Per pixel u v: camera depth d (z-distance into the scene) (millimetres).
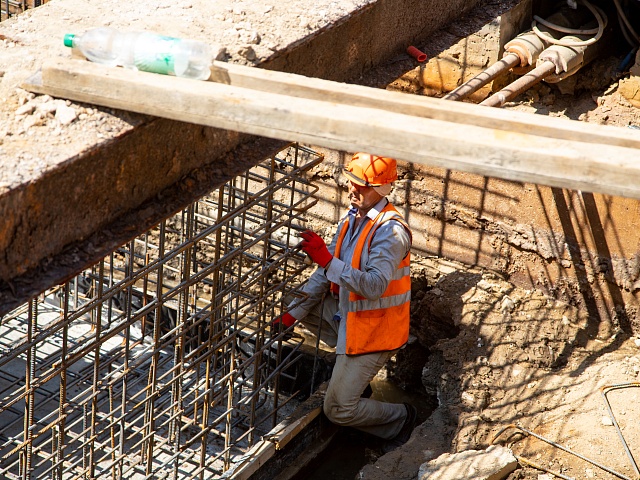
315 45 7785
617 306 11836
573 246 11844
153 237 13156
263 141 7520
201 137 6754
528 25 12531
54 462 8039
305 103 5188
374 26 8773
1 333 11367
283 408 11422
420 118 5039
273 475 10258
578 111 12570
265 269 9250
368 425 10859
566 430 10172
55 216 5547
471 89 10586
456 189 12445
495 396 10734
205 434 9039
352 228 10469
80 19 7105
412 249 13234
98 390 7844
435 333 12344
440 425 10586
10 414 10219
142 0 7715
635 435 10055
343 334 10328
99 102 5738
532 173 4711
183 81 5516
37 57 6359
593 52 12312
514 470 9688
